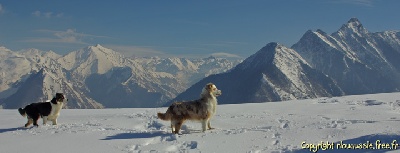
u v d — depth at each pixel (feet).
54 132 44.65
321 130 38.68
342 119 48.47
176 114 43.68
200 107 44.16
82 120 57.26
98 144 37.40
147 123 52.26
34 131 46.29
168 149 35.68
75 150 35.32
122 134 42.19
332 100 76.48
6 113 72.79
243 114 57.57
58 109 53.57
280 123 47.29
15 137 42.57
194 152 33.96
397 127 38.04
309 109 61.98
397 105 63.82
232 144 35.76
